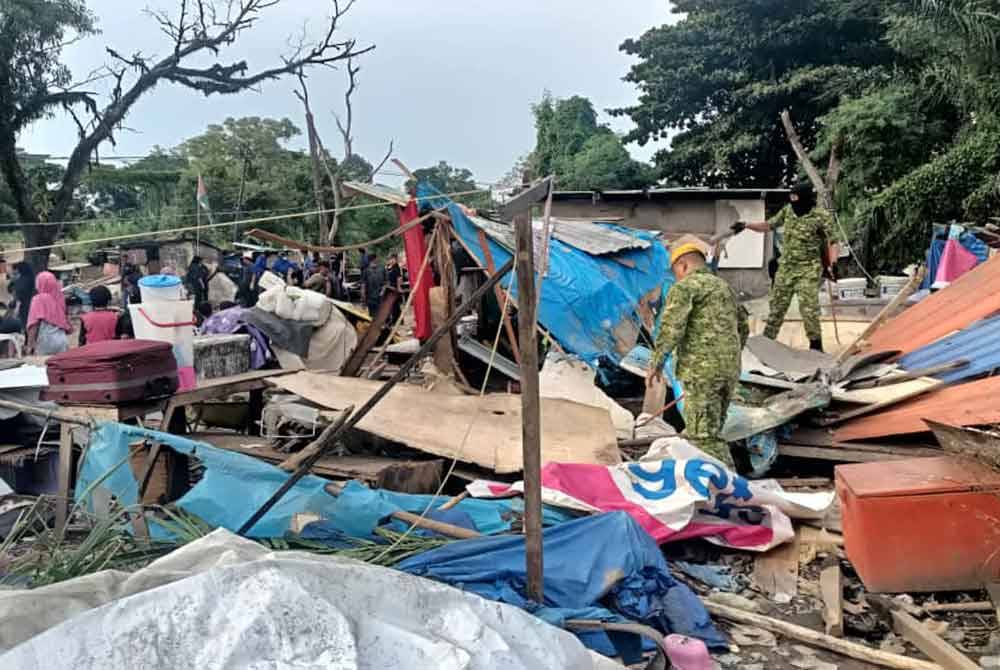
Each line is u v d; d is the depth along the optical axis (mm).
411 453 6242
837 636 3891
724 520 4906
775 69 27469
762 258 15219
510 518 4648
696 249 6172
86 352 5438
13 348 10195
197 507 4461
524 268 3262
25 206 25422
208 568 2588
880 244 18969
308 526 4422
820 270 9047
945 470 4223
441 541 4266
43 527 4984
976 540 4016
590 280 8828
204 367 6820
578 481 5035
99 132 25000
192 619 2066
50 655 1979
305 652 2051
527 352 3377
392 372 9430
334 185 25531
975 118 18297
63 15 23594
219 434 6617
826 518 5008
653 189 15273
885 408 6391
